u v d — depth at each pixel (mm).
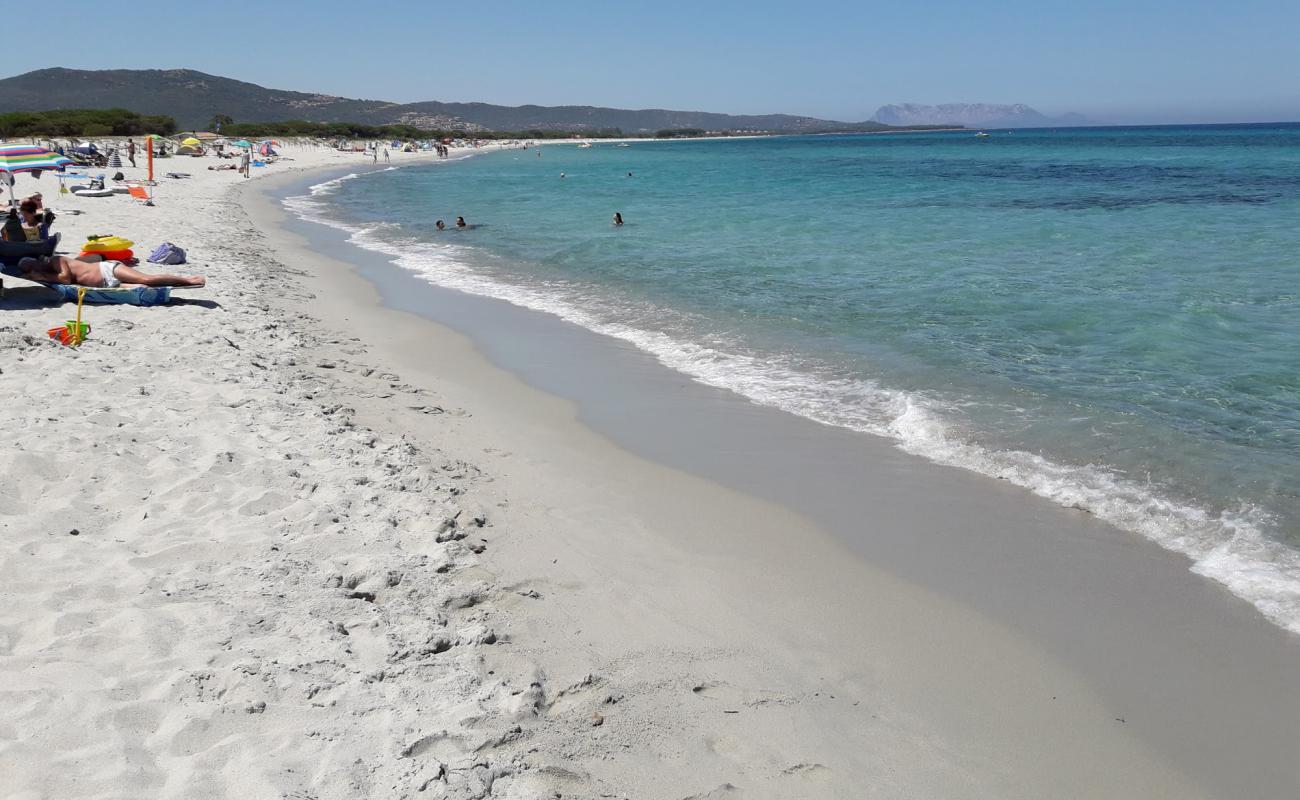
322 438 7258
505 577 5434
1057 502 6957
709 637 4996
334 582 4957
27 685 3664
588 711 4152
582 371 10922
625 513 6738
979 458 7859
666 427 8852
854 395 9758
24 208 11375
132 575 4742
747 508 6906
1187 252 19297
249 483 6168
